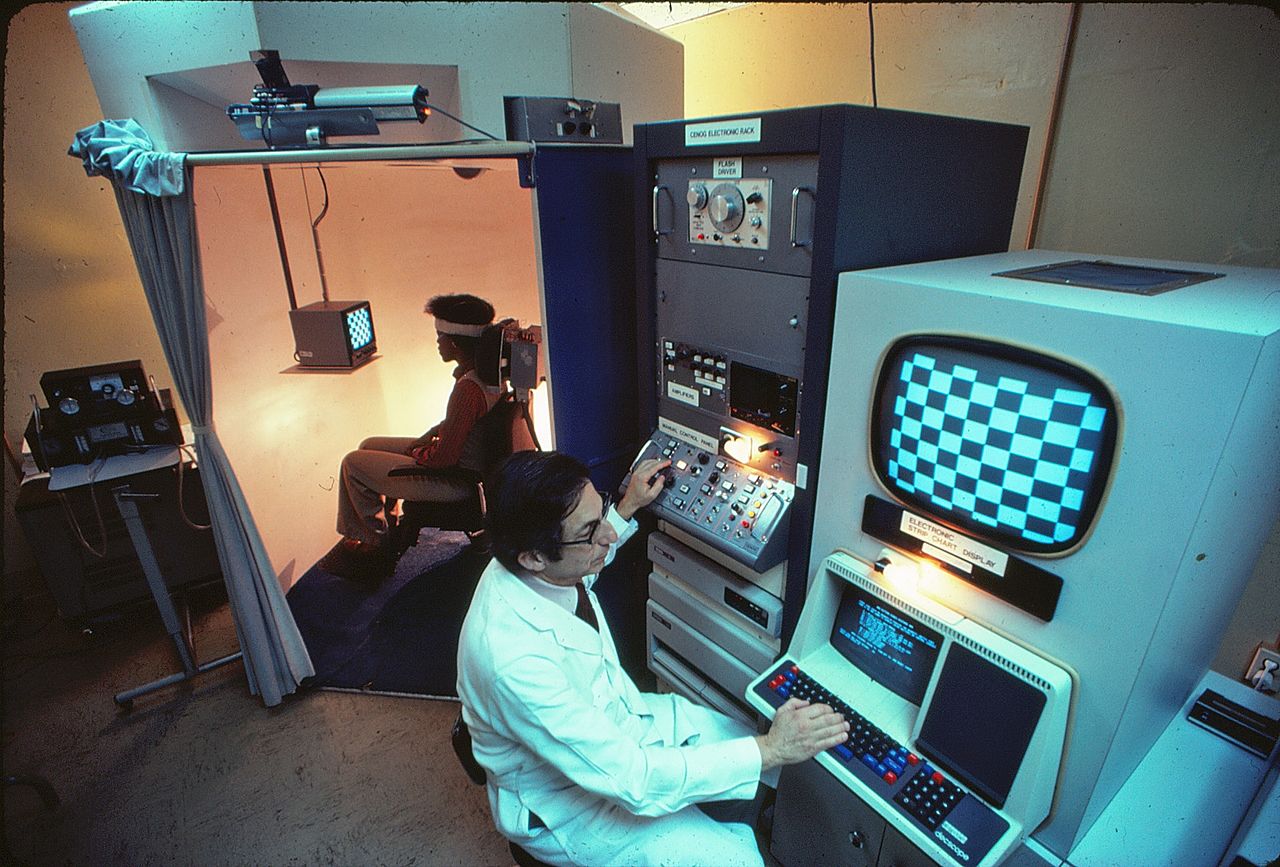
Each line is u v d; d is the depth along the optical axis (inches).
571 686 45.0
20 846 68.9
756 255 50.3
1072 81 57.9
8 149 91.3
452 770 76.6
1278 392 32.7
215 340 86.1
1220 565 38.8
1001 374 37.0
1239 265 52.2
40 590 108.7
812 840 55.4
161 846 68.6
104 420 92.2
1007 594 40.3
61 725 83.8
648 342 62.1
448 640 97.0
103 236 100.3
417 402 134.0
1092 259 51.2
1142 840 42.4
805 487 51.8
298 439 106.7
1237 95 49.8
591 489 45.7
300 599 105.7
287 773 76.5
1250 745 48.5
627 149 67.6
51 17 89.0
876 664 50.6
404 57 64.0
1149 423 32.1
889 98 70.9
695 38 87.5
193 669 88.6
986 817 40.3
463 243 124.5
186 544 100.0
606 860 48.8
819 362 47.6
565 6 66.6
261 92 58.2
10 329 98.2
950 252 53.1
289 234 101.8
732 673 63.7
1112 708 37.2
